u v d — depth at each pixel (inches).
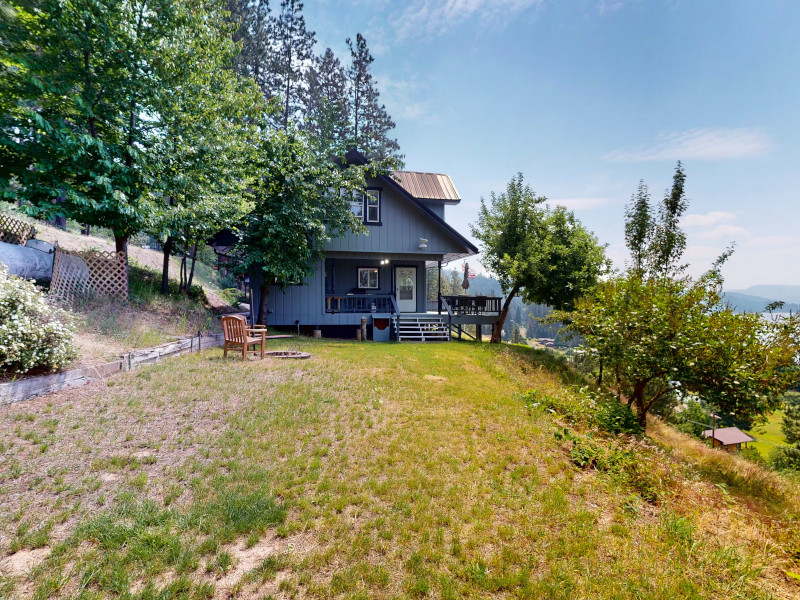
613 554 117.6
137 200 403.5
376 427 210.8
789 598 106.2
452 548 112.6
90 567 98.3
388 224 718.5
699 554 121.9
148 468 154.6
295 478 150.6
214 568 100.6
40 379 219.6
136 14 424.8
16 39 367.6
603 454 193.0
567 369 623.5
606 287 394.0
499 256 797.9
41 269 420.8
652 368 327.6
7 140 358.6
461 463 172.7
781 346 287.7
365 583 97.4
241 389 263.0
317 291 695.1
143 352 310.8
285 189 572.7
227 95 581.0
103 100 427.2
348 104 1262.3
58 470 147.5
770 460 927.0
